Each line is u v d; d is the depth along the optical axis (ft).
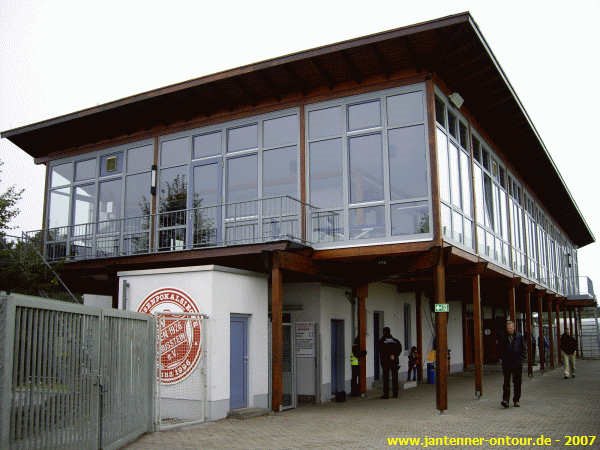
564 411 43.24
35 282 48.57
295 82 50.34
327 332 54.85
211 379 39.73
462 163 54.19
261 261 48.75
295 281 54.49
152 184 56.44
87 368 26.73
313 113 50.31
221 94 53.16
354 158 48.37
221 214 52.75
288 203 49.98
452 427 36.55
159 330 36.01
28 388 21.93
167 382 40.91
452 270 55.31
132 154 58.90
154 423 34.78
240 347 43.62
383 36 44.70
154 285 42.73
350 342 58.95
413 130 46.60
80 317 26.32
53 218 63.21
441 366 43.75
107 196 59.77
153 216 56.08
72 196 62.18
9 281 47.47
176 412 40.24
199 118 55.47
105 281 60.34
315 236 48.73
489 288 78.79
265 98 52.31
